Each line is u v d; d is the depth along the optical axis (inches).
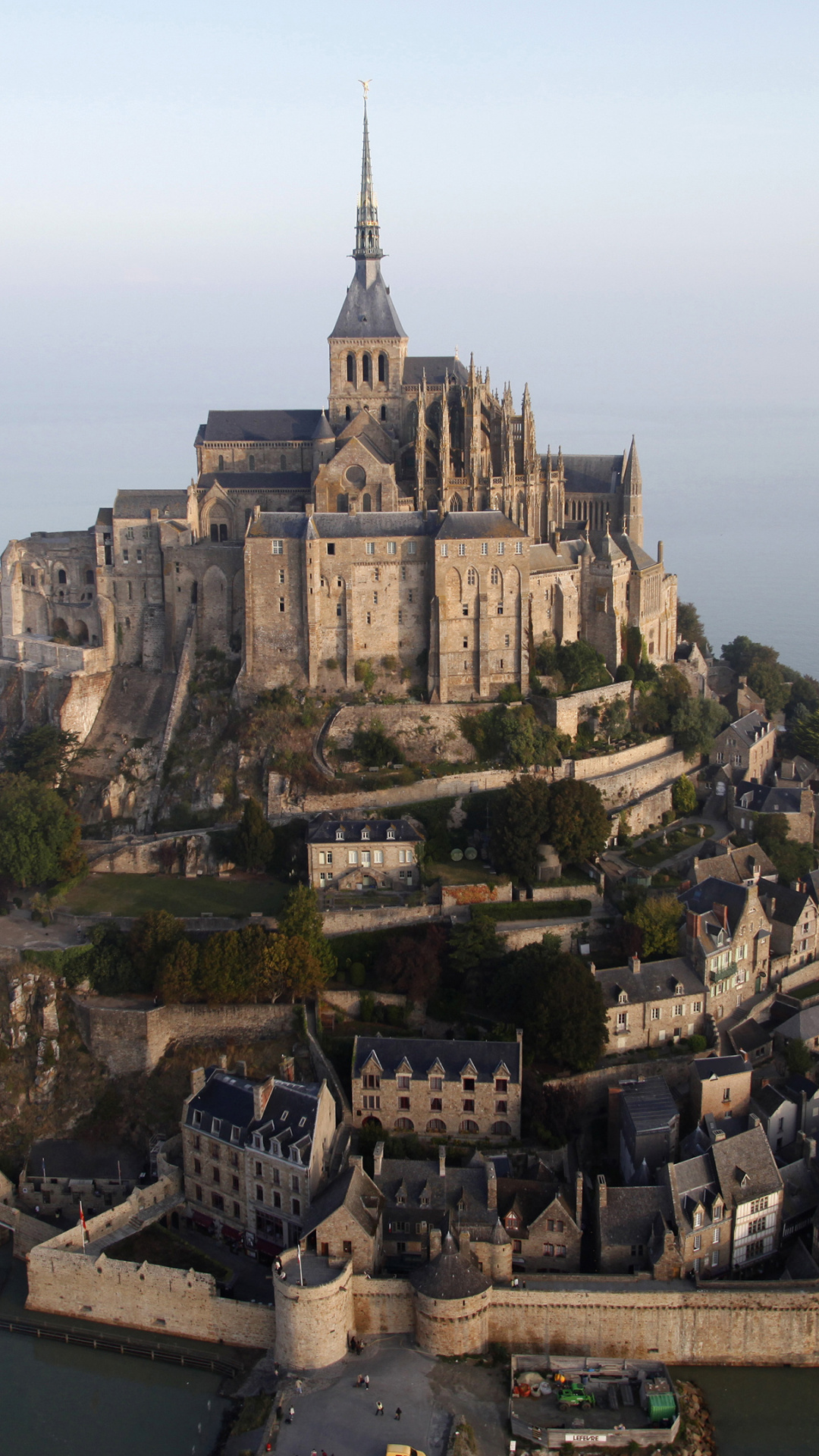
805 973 7342.5
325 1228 5177.2
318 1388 4938.5
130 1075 6604.3
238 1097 5851.4
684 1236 5270.7
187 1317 5344.5
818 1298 5103.3
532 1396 4913.9
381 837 7455.7
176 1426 4918.8
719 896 7042.3
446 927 7027.6
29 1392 5123.0
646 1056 6501.0
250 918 7140.8
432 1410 4813.0
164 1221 5925.2
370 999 6683.1
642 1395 4899.1
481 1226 5349.4
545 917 7204.7
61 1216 6063.0
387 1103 6117.1
